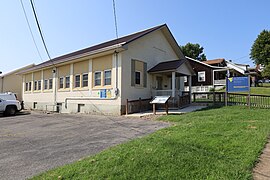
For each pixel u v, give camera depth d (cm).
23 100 2589
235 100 1558
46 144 650
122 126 914
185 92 1725
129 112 1391
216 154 444
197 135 597
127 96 1426
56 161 481
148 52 1664
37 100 2297
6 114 1770
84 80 1689
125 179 349
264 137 555
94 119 1222
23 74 2647
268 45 4934
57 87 1983
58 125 1043
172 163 399
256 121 809
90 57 1609
